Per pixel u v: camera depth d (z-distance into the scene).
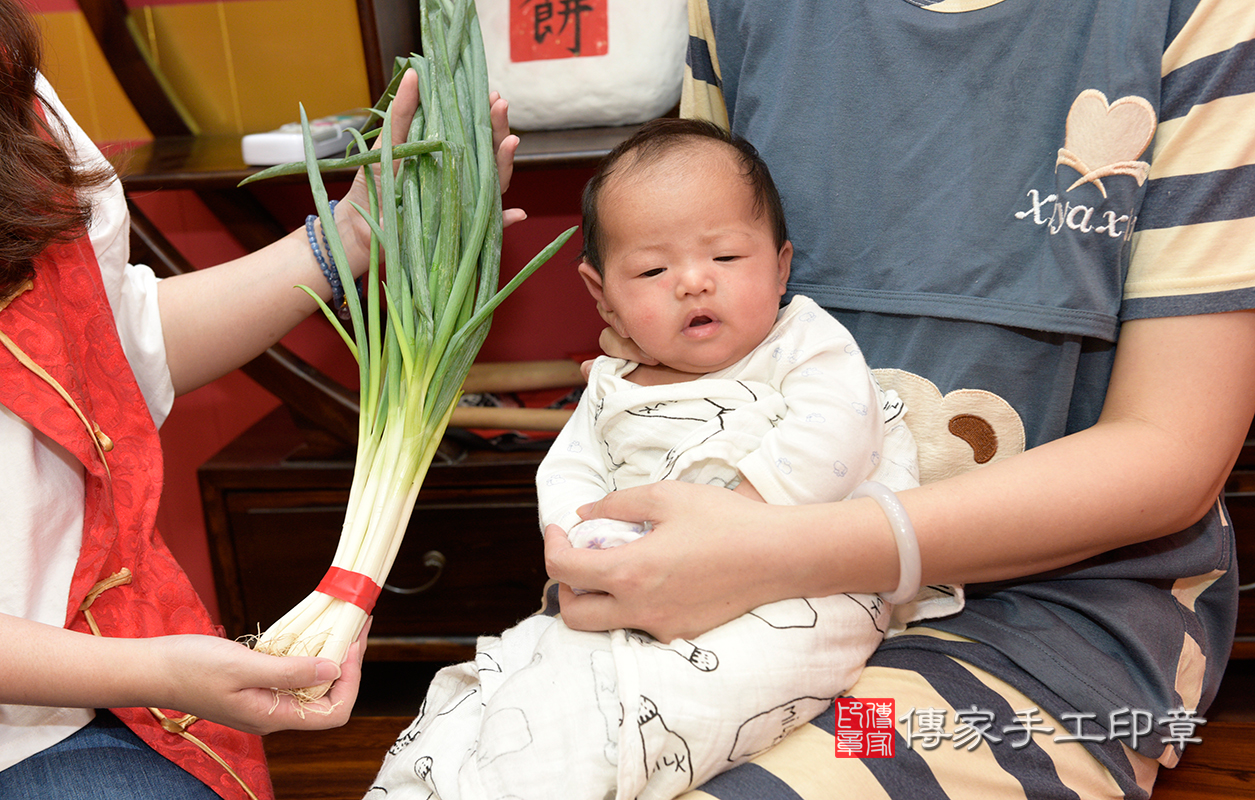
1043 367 0.77
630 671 0.66
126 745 0.80
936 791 0.65
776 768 0.66
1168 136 0.69
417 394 0.80
